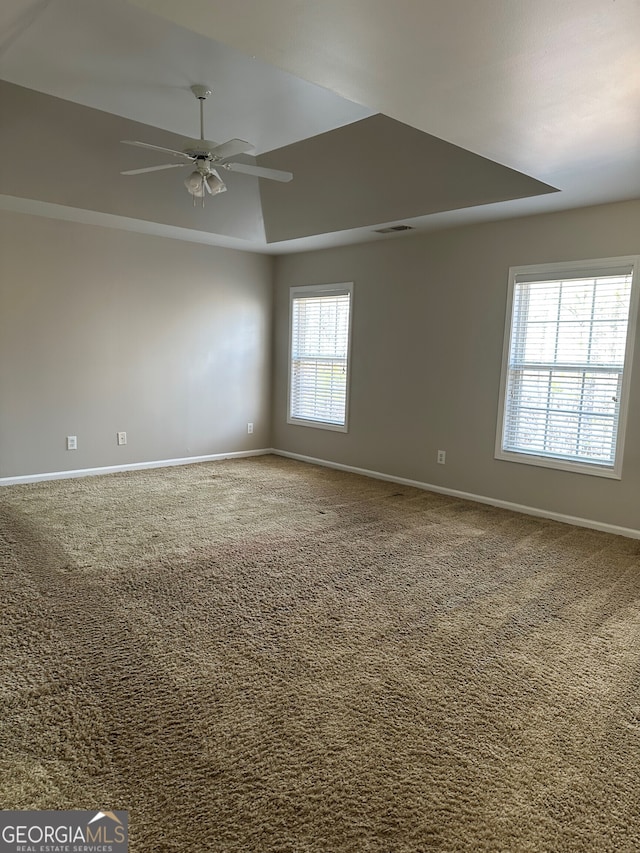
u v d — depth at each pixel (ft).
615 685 7.48
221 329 20.70
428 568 11.29
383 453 18.69
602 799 5.57
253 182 16.66
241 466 20.25
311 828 5.13
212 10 5.80
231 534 12.98
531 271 14.61
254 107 11.87
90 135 13.04
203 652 7.99
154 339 18.90
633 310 12.98
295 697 7.02
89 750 6.01
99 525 13.26
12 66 10.32
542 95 7.63
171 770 5.76
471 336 16.02
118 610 9.14
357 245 18.85
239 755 6.00
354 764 5.93
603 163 10.36
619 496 13.52
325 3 5.64
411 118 8.47
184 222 16.97
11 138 12.55
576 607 9.73
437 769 5.90
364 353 18.95
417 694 7.16
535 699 7.14
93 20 8.75
